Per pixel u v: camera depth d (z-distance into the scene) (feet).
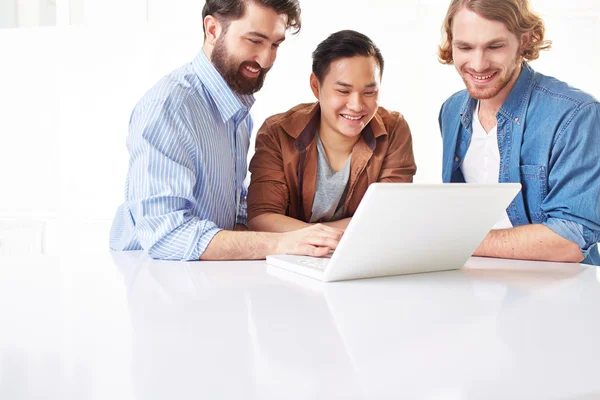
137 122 4.44
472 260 4.03
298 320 2.06
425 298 2.53
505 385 1.37
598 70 8.28
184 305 2.29
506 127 4.85
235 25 4.60
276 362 1.54
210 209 4.87
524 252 4.20
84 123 9.65
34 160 9.78
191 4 9.25
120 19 9.45
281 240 3.91
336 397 1.28
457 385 1.37
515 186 3.18
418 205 2.86
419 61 8.71
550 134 4.60
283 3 4.64
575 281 3.03
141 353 1.61
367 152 5.26
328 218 5.49
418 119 8.80
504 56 4.64
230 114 4.85
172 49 9.36
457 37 4.77
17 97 9.70
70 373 1.43
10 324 1.95
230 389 1.33
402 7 8.67
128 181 4.93
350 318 2.10
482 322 2.05
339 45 4.90
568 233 4.25
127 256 4.10
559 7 8.30
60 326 1.92
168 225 3.97
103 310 2.18
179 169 4.24
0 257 3.80
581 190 4.42
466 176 5.34
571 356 1.62
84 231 9.76
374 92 5.04
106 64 9.52
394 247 3.00
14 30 9.63
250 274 3.20
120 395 1.28
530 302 2.45
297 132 5.20
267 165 5.27
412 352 1.65
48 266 3.40
